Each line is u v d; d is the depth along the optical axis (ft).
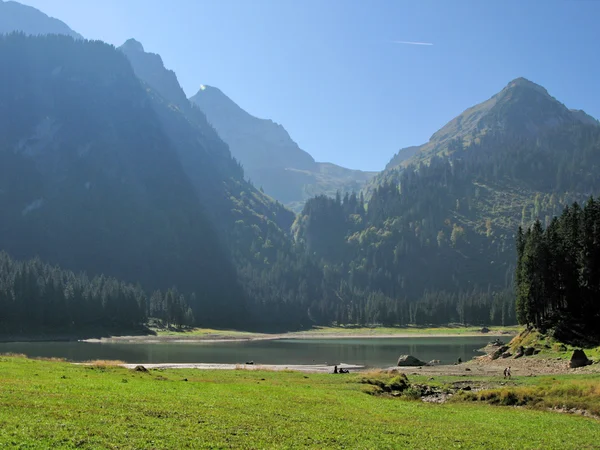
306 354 435.94
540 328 345.92
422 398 186.80
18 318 564.30
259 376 209.36
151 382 149.07
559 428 122.31
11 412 84.79
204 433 85.71
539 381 206.69
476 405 167.22
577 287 350.02
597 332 317.22
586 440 109.40
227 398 126.00
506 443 101.30
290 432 93.40
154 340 593.83
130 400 106.93
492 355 347.36
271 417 105.50
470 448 95.20
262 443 83.61
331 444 88.07
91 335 593.83
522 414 144.15
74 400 99.86
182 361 350.84
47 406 91.86
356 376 225.56
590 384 172.35
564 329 328.29
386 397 176.35
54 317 589.73
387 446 90.33
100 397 106.22
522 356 314.55
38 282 604.49
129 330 644.69
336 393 164.55
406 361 337.93
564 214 404.16
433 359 386.11
